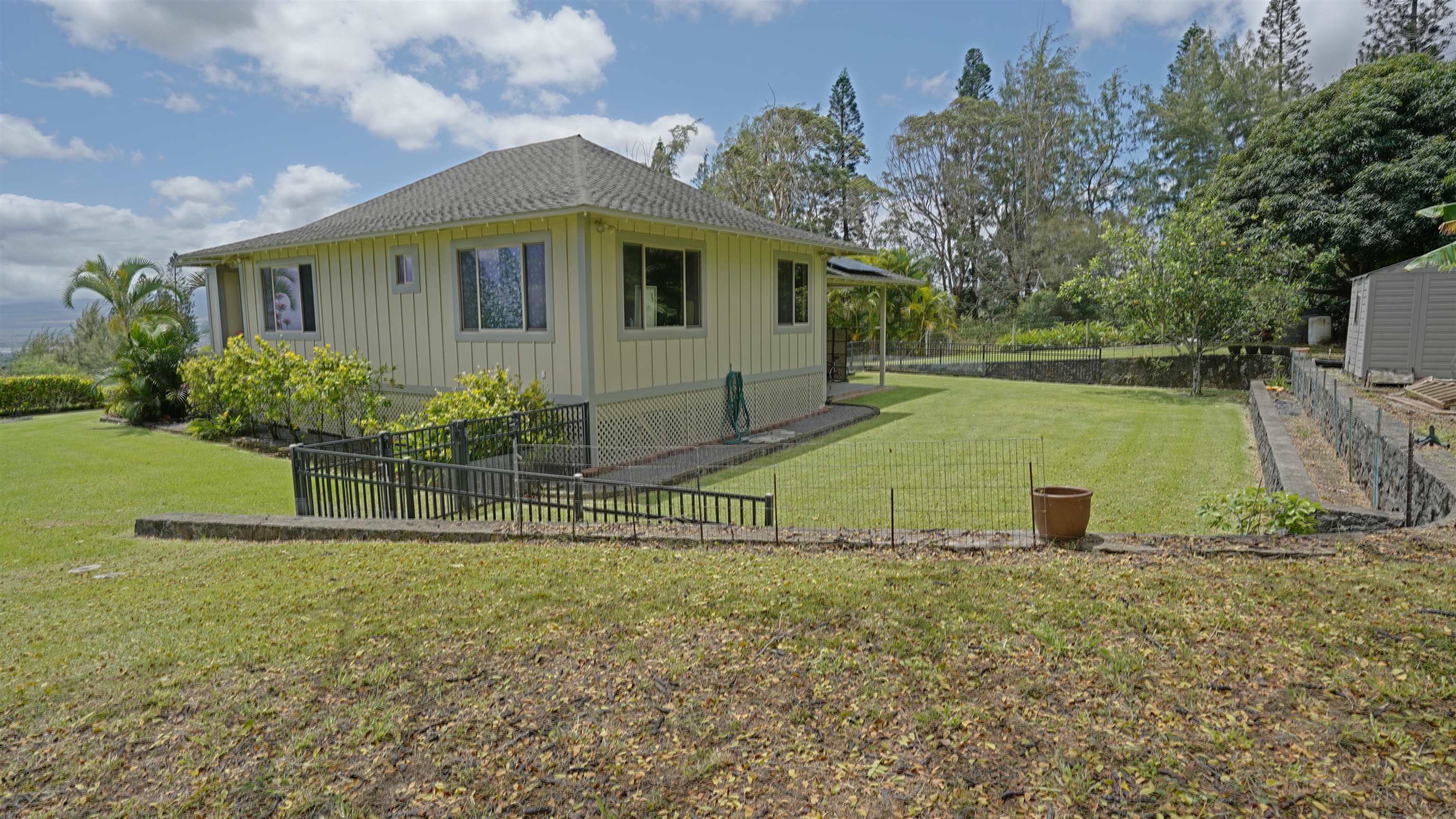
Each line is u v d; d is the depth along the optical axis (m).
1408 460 5.07
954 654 3.07
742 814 2.13
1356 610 3.32
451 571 4.59
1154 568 4.09
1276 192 19.94
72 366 25.12
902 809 2.12
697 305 11.02
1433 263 5.93
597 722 2.65
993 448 10.26
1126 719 2.54
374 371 11.42
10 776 2.47
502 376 9.00
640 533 5.32
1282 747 2.34
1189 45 44.25
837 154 49.19
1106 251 35.44
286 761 2.49
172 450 11.17
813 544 4.93
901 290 28.95
